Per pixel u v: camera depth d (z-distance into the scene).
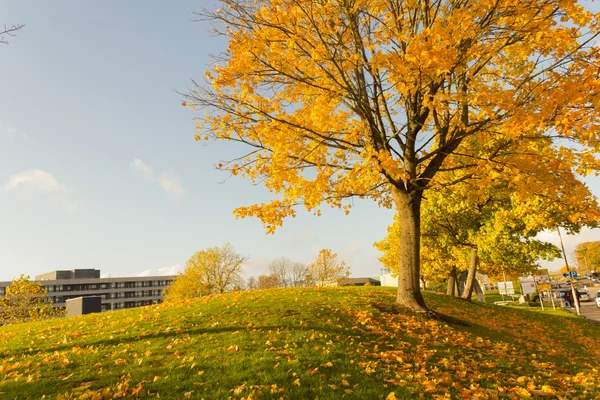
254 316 10.59
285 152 10.03
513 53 9.63
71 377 6.08
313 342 7.91
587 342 14.61
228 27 8.91
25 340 9.62
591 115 6.82
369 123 10.48
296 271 88.12
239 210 10.59
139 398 5.06
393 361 7.08
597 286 81.56
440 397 5.37
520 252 20.36
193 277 56.19
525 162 9.48
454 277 29.31
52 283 107.94
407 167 11.80
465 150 11.82
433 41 7.34
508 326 14.45
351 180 9.32
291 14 8.62
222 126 9.95
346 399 5.08
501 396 5.74
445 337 9.61
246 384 5.44
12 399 5.19
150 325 10.09
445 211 21.50
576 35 8.18
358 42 9.70
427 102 8.28
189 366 6.35
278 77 9.43
